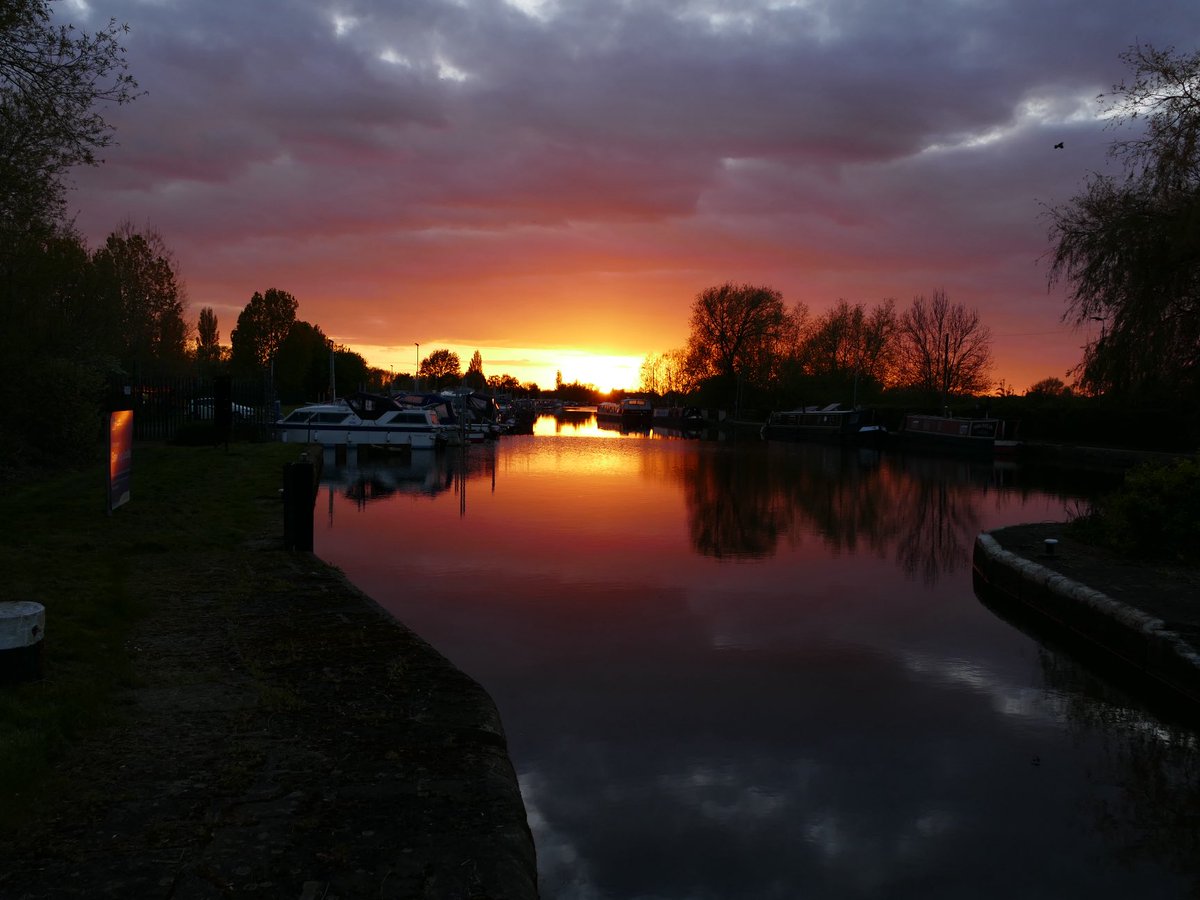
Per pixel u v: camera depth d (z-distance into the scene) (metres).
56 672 5.93
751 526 21.20
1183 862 6.21
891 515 23.86
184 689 6.10
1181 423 38.78
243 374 81.06
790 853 6.19
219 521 13.41
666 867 5.96
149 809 4.29
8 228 15.11
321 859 3.96
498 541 17.83
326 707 5.95
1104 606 10.30
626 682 9.51
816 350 85.81
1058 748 8.09
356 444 41.16
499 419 68.81
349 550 16.52
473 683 6.64
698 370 91.38
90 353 22.61
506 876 3.98
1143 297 19.03
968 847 6.38
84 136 14.34
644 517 22.02
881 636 11.55
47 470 19.58
